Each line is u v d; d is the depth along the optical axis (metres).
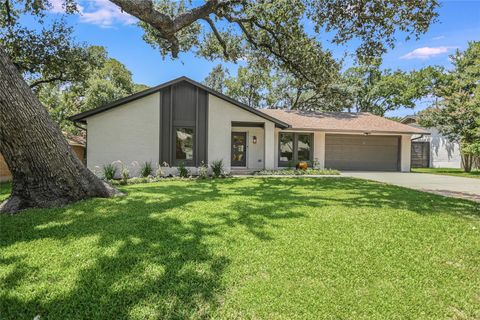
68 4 10.37
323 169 15.33
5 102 4.76
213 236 3.85
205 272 2.84
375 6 8.27
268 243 3.63
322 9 9.13
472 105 15.59
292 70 11.51
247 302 2.38
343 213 5.14
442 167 20.80
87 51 13.78
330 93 24.56
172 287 2.57
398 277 2.85
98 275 2.75
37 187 5.33
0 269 2.87
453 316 2.27
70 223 4.35
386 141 17.14
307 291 2.56
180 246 3.47
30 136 5.09
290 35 10.30
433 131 21.25
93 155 11.93
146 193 7.13
